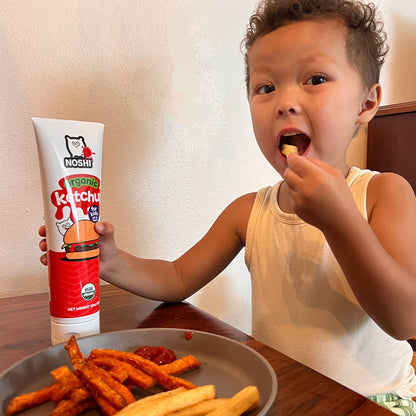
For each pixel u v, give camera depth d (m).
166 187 0.77
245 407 0.29
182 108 0.76
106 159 0.71
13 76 0.63
